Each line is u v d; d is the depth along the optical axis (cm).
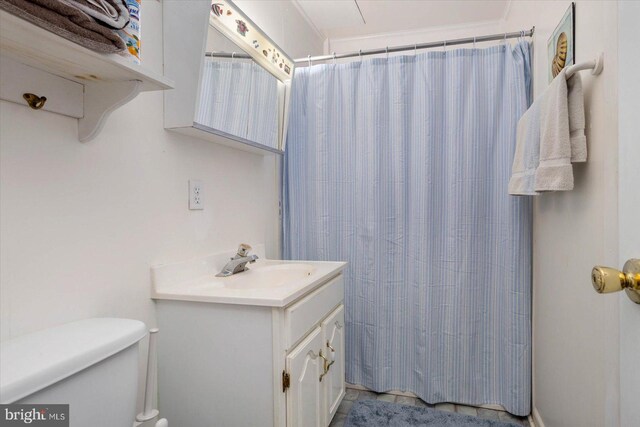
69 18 71
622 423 71
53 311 93
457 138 189
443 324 195
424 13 263
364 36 298
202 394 122
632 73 67
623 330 71
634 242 67
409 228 200
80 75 92
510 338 184
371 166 201
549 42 156
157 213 128
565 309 136
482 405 193
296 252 216
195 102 126
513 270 182
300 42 251
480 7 256
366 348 206
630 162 68
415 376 200
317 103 211
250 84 169
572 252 129
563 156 114
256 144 169
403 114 197
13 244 85
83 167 102
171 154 134
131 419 88
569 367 132
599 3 105
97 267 106
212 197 157
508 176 183
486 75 188
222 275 149
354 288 208
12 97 83
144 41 122
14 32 68
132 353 90
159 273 126
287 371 116
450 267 192
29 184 88
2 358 73
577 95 114
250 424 118
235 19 157
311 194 213
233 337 118
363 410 188
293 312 120
